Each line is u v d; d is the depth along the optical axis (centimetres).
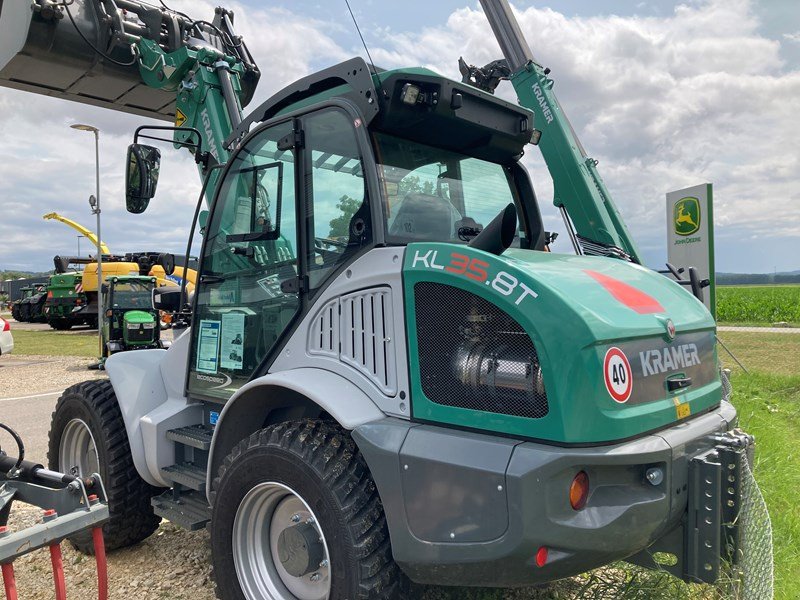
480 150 347
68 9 491
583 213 595
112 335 1505
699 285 566
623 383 237
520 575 224
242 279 342
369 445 253
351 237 285
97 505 280
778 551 350
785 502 420
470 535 228
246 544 296
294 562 271
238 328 343
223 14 564
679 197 844
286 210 319
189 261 402
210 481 321
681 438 253
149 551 413
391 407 262
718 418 289
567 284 251
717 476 248
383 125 297
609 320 239
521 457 221
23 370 1452
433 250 256
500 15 621
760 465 457
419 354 255
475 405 241
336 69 305
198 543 425
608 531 225
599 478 233
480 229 331
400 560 246
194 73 502
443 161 332
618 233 604
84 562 398
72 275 2759
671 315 282
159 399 396
